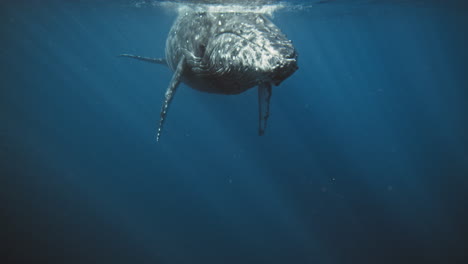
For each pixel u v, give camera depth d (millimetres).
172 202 21312
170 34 7977
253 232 18297
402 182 20500
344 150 24297
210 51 5852
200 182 22828
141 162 26047
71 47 53438
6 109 43500
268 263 16375
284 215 18594
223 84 6113
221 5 10875
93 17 28500
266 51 4699
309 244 16859
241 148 24172
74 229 18828
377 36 48875
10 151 28188
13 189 22125
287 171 21641
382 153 24281
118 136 32031
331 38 45938
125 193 22250
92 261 16750
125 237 18547
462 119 33969
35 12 24406
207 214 19984
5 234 17719
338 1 17500
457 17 33469
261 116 6137
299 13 20312
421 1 21969
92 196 21859
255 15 5625
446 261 14938
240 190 21562
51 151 28438
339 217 17953
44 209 20328
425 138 28203
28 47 47062
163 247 18000
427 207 18281
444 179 20859
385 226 17172
